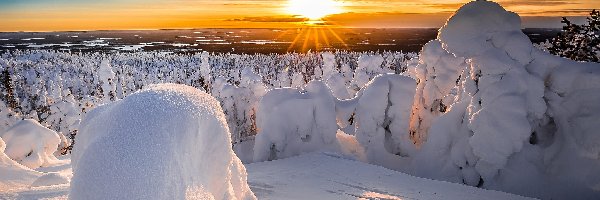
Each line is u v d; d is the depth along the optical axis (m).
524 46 16.00
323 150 18.23
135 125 3.60
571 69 15.41
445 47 17.20
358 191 11.05
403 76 21.30
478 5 16.70
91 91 100.12
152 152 3.46
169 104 3.92
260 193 10.41
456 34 16.77
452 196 11.04
